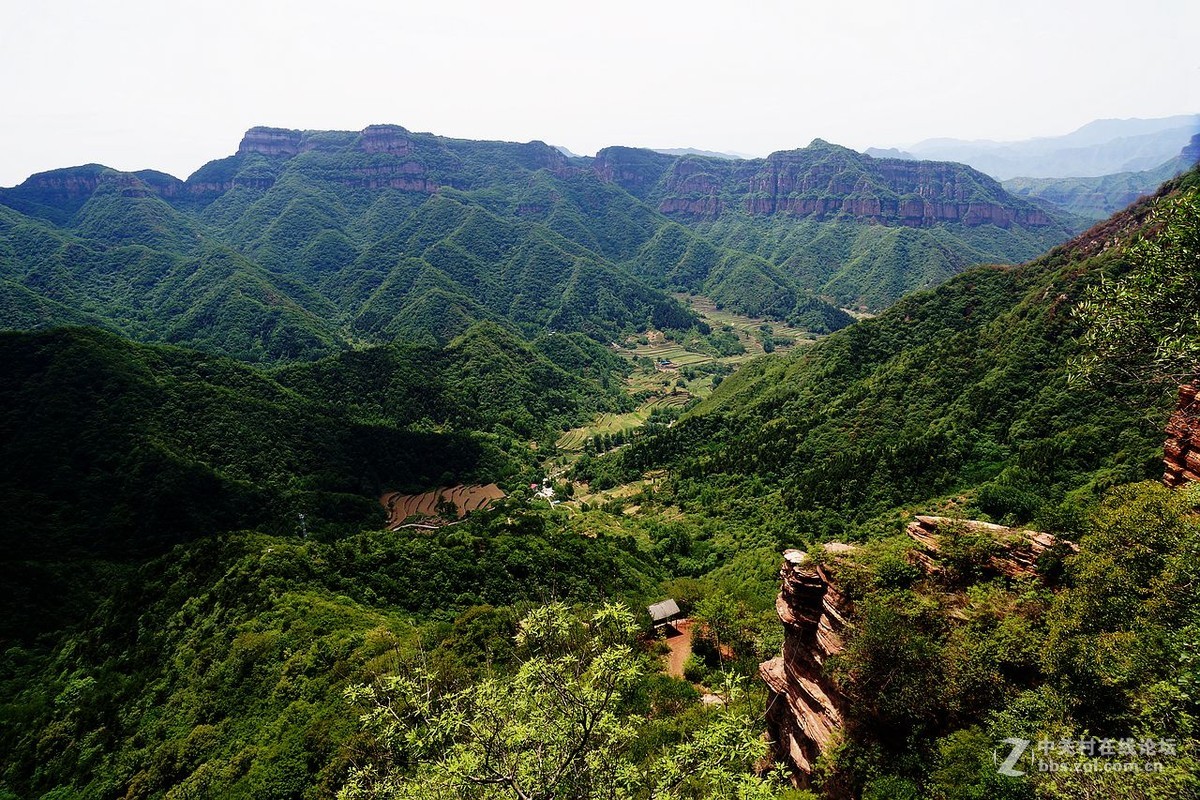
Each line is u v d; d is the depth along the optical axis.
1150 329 20.95
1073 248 108.38
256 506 106.38
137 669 56.12
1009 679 22.36
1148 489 25.72
